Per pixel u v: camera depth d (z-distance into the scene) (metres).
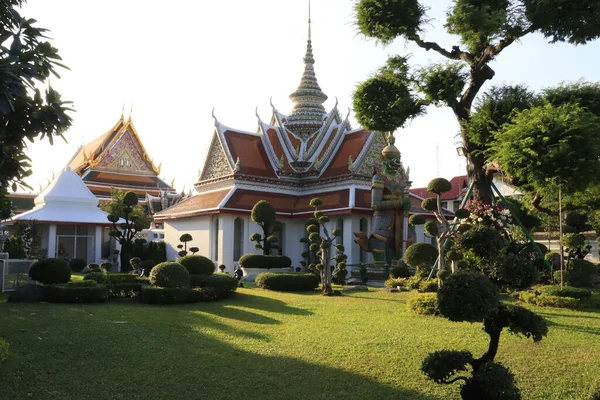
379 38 16.31
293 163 33.38
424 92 16.25
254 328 10.93
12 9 6.34
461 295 5.04
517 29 14.70
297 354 8.57
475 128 15.12
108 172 53.34
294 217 30.17
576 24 15.05
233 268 28.66
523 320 5.37
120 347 9.15
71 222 31.25
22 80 5.81
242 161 32.00
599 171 12.34
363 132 31.75
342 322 11.53
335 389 6.82
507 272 5.73
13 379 7.13
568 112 12.78
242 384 7.05
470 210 16.16
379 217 23.41
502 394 5.06
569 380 6.96
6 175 7.52
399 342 9.31
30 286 15.04
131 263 24.86
